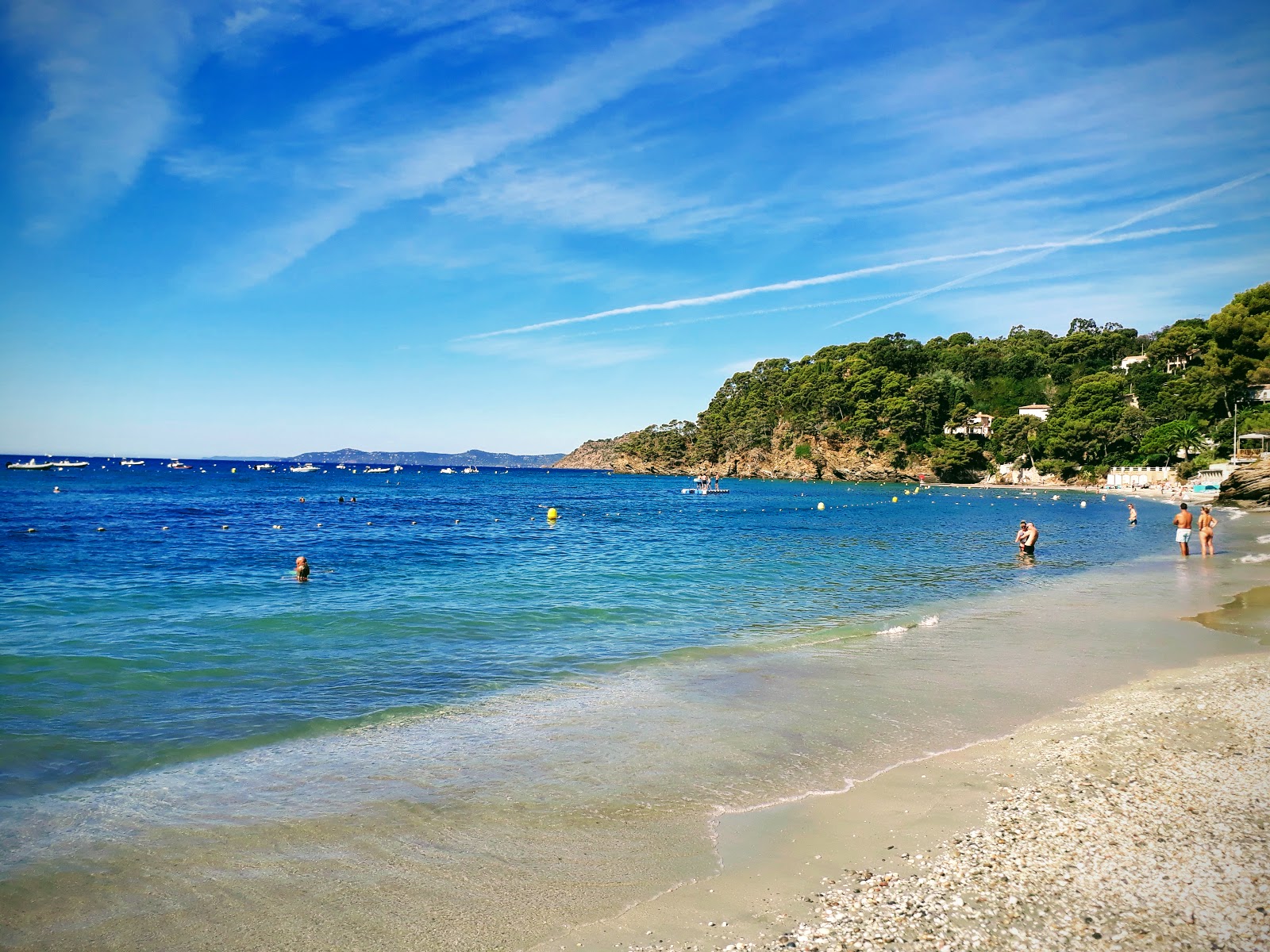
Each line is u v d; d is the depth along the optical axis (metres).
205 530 41.59
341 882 6.22
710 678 12.77
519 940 5.38
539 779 8.38
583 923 5.59
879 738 9.70
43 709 10.68
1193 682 12.15
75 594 20.22
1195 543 38.69
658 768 8.70
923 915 5.52
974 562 30.77
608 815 7.47
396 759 8.99
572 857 6.62
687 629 17.00
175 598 19.94
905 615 18.80
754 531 48.81
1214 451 104.75
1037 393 182.62
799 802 7.72
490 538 40.47
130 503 65.25
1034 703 11.20
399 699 11.49
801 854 6.60
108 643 14.64
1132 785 7.88
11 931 5.46
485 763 8.86
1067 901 5.66
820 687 12.14
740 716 10.62
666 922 5.56
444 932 5.49
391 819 7.39
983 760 8.82
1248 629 16.69
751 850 6.69
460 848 6.80
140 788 8.11
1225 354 113.12
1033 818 7.18
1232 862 6.16
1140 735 9.54
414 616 17.88
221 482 116.88
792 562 30.44
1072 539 41.91
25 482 101.44
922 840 6.79
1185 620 17.86
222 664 13.36
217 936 5.44
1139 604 20.19
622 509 75.06
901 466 170.75
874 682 12.42
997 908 5.59
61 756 8.98
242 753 9.19
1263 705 10.70
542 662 13.90
